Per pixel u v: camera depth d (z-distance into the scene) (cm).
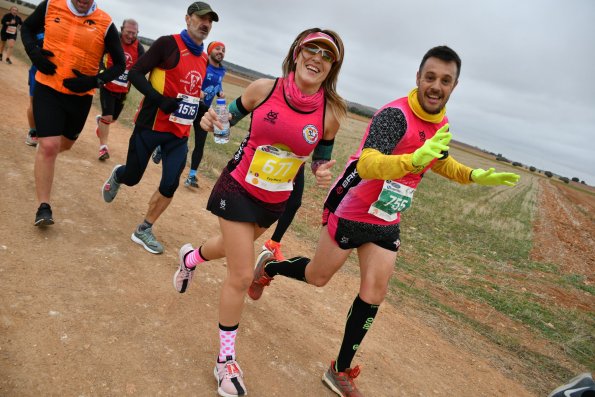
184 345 299
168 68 389
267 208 271
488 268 788
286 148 263
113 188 430
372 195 281
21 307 284
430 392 347
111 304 316
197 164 691
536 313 605
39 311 285
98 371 252
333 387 303
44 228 390
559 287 785
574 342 537
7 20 1617
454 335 471
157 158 575
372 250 294
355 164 285
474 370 406
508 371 425
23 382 229
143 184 615
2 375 229
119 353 271
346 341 298
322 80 256
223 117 279
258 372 298
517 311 599
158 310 328
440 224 1045
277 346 338
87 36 381
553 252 1111
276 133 257
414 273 650
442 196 1555
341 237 294
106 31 390
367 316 294
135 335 292
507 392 385
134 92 1788
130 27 639
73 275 336
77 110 400
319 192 995
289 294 438
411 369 372
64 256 358
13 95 970
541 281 794
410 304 520
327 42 245
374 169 242
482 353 448
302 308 417
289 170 270
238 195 263
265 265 352
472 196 1902
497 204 1872
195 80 403
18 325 268
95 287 330
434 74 257
